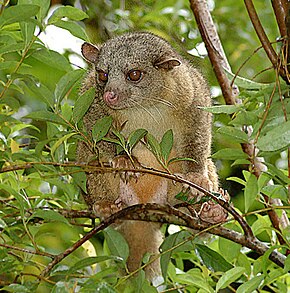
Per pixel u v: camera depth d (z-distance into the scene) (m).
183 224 9.33
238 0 17.17
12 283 8.25
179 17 15.03
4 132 9.17
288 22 8.08
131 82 10.62
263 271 8.43
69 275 7.88
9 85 8.27
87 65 13.47
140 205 8.57
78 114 8.08
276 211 9.48
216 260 9.02
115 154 10.48
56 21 8.14
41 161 8.47
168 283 9.37
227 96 10.32
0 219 8.80
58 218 8.20
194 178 10.22
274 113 7.89
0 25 7.59
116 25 15.51
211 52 10.62
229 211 8.35
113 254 8.54
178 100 10.81
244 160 8.16
